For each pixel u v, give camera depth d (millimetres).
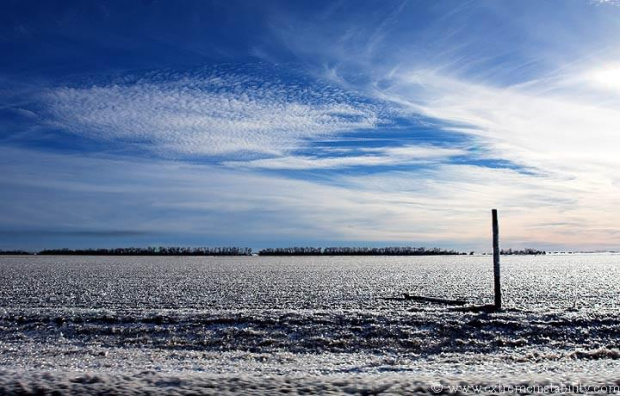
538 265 189875
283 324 25062
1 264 165250
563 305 38594
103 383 10453
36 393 9789
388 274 102750
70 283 68812
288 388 10180
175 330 24422
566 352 19688
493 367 15117
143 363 17031
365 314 27344
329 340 22094
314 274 100812
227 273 104188
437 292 54594
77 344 22203
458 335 23000
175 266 153500
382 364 17016
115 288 59156
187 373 12609
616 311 30547
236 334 23375
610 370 12875
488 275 99562
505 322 24516
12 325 25859
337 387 10242
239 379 10891
